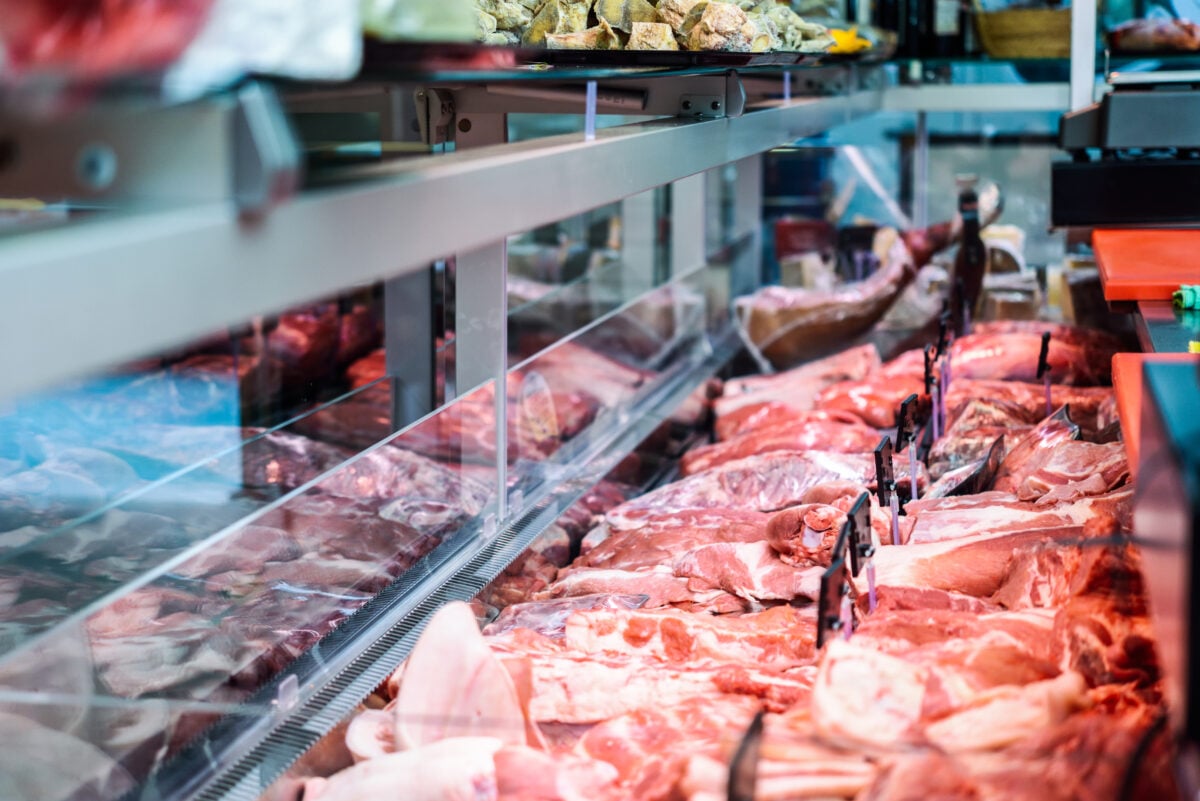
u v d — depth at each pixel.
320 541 1.92
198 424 2.86
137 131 0.95
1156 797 1.21
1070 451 2.44
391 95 2.58
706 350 4.28
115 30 0.87
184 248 0.89
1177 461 0.97
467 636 1.69
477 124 2.57
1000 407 2.99
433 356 2.71
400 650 1.87
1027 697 1.38
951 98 4.35
